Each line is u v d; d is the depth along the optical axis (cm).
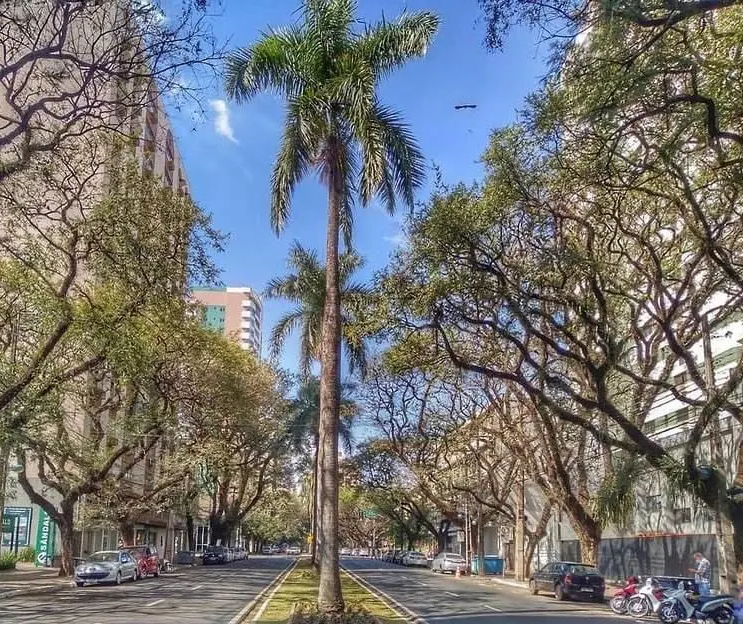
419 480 4938
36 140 1819
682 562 3300
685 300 2084
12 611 1989
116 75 1271
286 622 1728
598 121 1323
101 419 4591
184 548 8956
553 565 3053
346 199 2089
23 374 2380
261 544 15175
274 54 1977
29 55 1240
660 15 1170
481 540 4853
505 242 1938
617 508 2227
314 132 1930
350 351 3434
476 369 2120
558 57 1259
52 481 3644
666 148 1358
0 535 3716
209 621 1781
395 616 1998
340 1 2003
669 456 2003
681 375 3481
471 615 2142
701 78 1323
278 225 2020
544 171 1791
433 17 1994
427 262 1933
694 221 1822
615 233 1988
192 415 3912
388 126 2014
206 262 2522
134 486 5325
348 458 5594
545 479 3650
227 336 4816
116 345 2448
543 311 2061
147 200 2428
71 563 3538
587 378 2716
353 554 13862
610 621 2069
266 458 5803
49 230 2453
